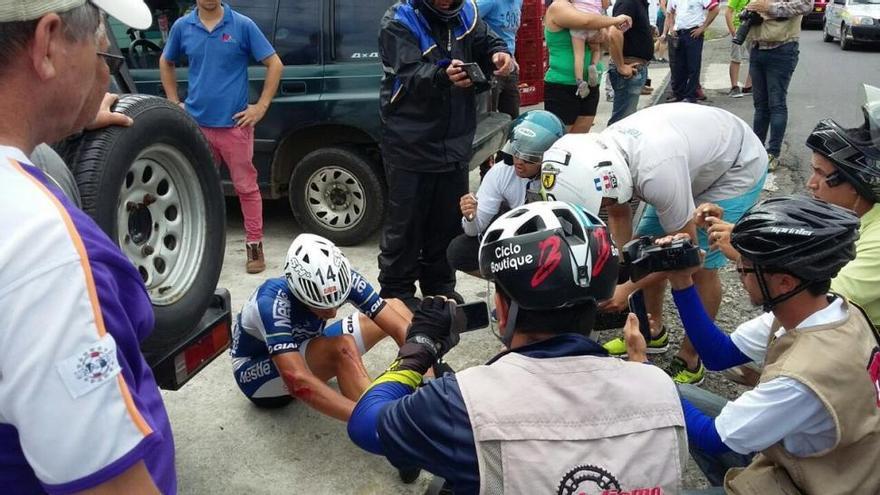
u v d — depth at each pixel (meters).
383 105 3.83
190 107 4.58
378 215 5.10
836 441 1.68
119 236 2.25
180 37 4.57
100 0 1.16
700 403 2.31
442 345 1.71
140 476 1.02
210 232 2.59
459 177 3.99
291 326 3.00
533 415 1.32
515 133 3.36
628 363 1.43
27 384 0.93
